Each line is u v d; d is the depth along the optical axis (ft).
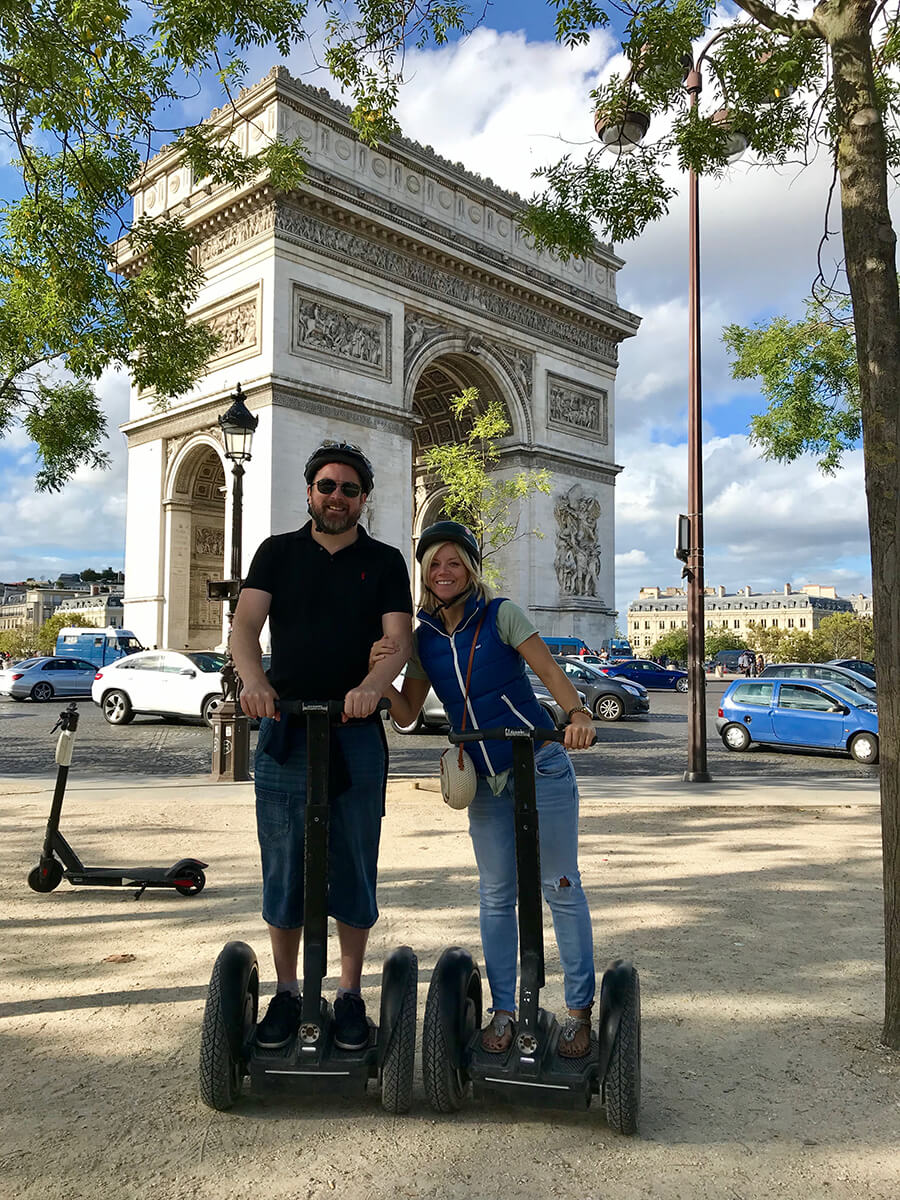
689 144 31.32
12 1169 11.79
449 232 142.82
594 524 168.25
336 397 126.21
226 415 53.36
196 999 18.07
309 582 13.57
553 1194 11.30
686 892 26.89
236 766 50.85
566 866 13.75
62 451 74.23
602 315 173.68
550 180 34.55
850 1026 16.92
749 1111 13.55
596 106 33.14
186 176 135.85
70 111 38.83
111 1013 17.34
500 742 13.55
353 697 12.03
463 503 97.76
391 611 13.47
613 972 13.32
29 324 59.21
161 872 26.13
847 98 18.06
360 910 13.53
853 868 30.40
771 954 21.12
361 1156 12.14
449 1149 12.35
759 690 73.82
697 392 53.67
